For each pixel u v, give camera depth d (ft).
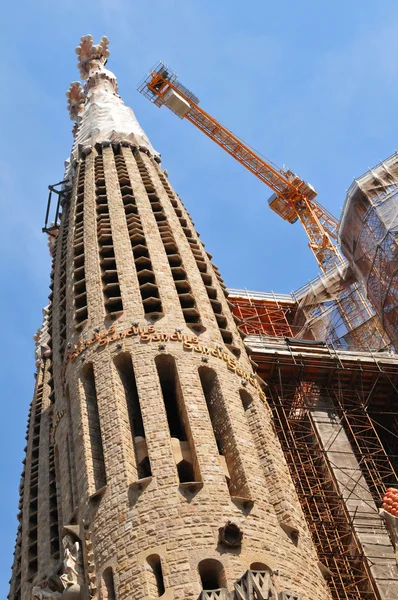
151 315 199.93
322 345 251.19
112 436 176.55
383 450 229.86
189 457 172.65
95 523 163.32
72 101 367.66
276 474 176.24
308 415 235.81
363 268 288.30
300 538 165.48
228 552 152.05
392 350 301.84
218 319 213.05
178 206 262.67
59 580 166.50
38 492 241.96
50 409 252.01
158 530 155.43
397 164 284.41
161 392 183.11
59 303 244.42
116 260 222.07
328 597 161.27
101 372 191.62
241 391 193.36
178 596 144.36
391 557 203.41
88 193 262.88
